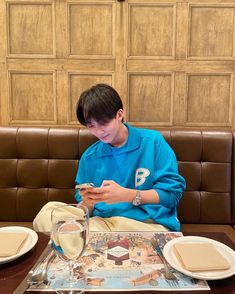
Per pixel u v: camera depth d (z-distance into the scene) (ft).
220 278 2.48
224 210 5.71
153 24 6.77
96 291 2.39
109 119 3.98
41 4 6.73
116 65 6.91
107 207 4.48
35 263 2.78
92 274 2.60
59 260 2.81
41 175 5.88
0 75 6.99
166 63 6.88
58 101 7.06
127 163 4.52
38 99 7.07
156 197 4.17
